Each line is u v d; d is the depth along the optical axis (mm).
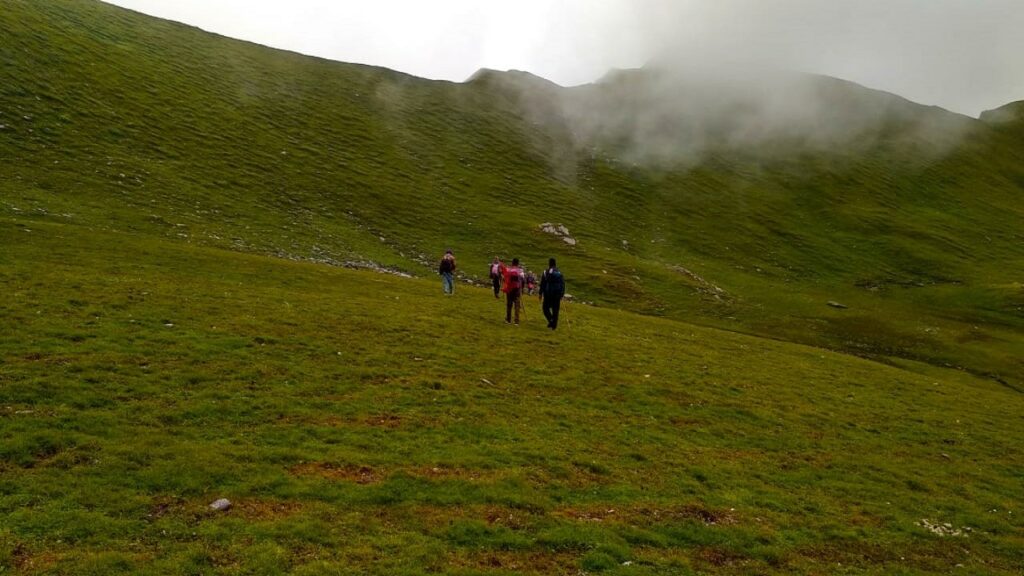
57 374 22016
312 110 126312
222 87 117062
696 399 32625
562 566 14828
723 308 83000
